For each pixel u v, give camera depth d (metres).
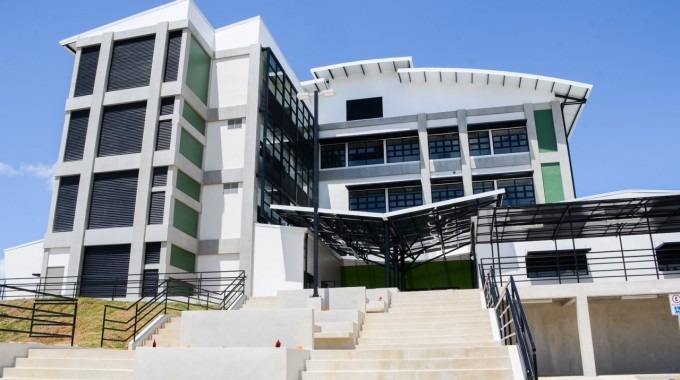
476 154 33.53
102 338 15.41
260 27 29.25
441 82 35.66
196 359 9.66
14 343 12.33
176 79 26.61
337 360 10.69
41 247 28.45
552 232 23.42
